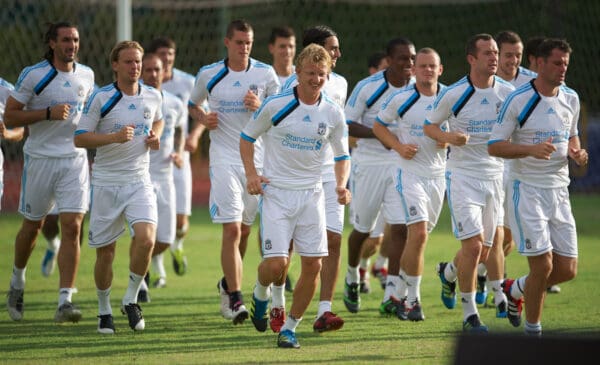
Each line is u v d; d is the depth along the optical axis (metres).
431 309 21.89
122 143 18.66
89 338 18.27
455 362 10.02
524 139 17.42
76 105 20.59
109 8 46.81
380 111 20.56
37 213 20.52
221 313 20.52
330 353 16.66
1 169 21.62
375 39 54.97
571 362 9.57
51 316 20.91
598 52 49.00
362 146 22.22
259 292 17.67
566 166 17.53
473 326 18.66
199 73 21.48
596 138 52.28
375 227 24.30
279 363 15.79
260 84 21.38
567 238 17.48
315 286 17.06
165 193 24.36
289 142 16.83
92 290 24.72
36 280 26.33
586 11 48.69
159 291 24.64
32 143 20.47
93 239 18.84
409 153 19.72
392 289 20.97
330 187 19.97
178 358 16.27
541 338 9.75
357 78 54.97
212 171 20.97
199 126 24.50
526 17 51.16
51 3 45.81
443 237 35.78
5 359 16.23
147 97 19.00
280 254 16.86
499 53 21.69
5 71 45.31
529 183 17.34
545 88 17.20
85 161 20.62
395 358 16.20
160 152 24.25
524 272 27.80
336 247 19.19
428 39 54.94
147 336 18.50
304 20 53.53
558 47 16.88
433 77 20.06
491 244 19.69
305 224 17.05
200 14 51.72
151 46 26.72
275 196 17.03
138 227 18.72
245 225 22.23
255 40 52.09
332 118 16.97
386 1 53.28
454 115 19.06
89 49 46.56
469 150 19.12
